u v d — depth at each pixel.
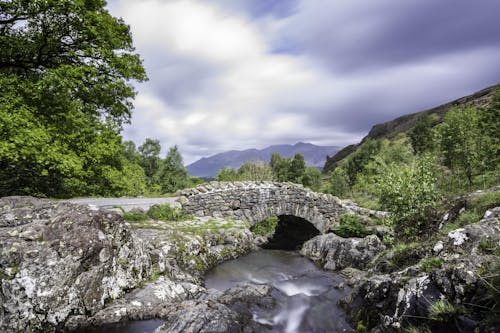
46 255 5.71
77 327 5.58
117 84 14.11
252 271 11.66
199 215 15.48
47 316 5.35
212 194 15.99
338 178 37.44
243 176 38.69
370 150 45.50
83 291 5.91
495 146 15.11
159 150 41.38
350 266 12.20
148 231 10.95
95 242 6.45
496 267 3.78
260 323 6.23
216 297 7.37
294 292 8.96
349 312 6.16
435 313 3.82
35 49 13.01
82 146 12.40
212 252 11.89
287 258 14.62
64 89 11.34
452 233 5.32
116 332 5.57
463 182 16.69
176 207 14.45
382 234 14.16
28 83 10.89
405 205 10.22
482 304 3.57
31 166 12.15
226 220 15.55
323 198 18.78
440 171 17.12
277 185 17.83
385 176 11.52
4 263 5.32
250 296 7.45
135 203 14.42
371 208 20.22
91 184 15.12
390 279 5.41
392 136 91.44
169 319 5.46
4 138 9.22
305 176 54.62
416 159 12.53
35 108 11.08
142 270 7.58
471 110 17.75
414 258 6.20
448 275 4.19
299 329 6.09
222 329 5.16
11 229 5.91
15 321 5.06
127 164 27.23
